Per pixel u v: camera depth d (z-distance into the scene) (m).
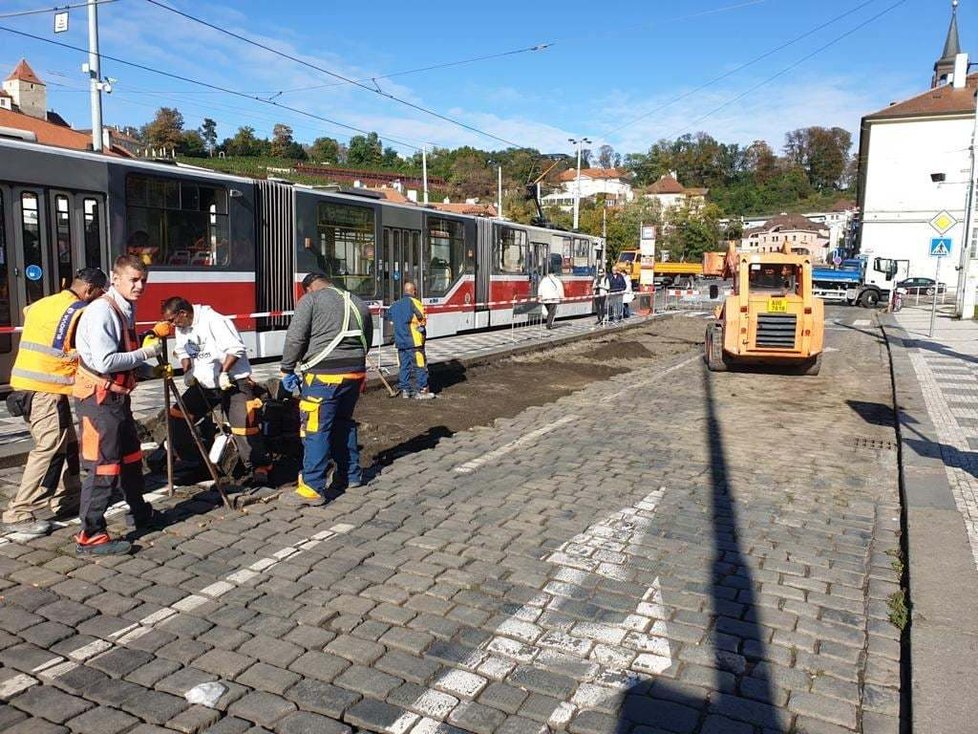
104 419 4.95
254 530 5.63
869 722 3.44
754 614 4.47
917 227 58.72
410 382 11.48
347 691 3.60
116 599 4.47
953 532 5.71
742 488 7.17
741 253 15.31
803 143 156.25
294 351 6.10
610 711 3.48
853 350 20.77
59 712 3.37
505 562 5.16
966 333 23.80
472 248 21.08
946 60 68.56
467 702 3.53
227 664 3.79
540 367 15.79
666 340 23.03
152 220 11.63
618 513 6.28
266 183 13.63
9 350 9.84
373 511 6.14
